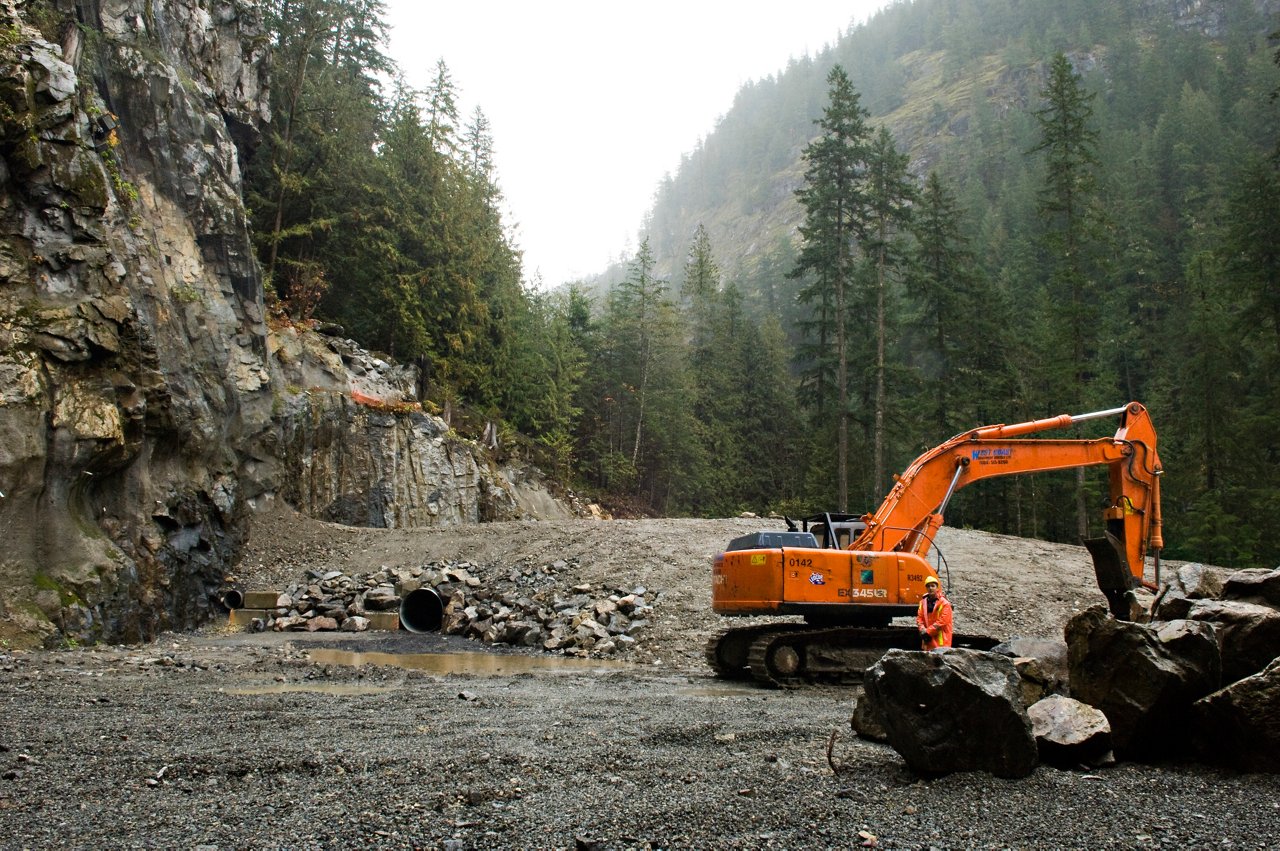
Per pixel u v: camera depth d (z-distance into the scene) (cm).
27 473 1555
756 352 6875
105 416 1717
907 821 484
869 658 1311
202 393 2331
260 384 2672
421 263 4247
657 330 5978
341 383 3206
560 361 5209
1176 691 639
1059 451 1427
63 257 1738
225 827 457
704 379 6612
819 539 1469
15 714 799
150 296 2186
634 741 720
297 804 502
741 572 1357
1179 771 614
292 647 1686
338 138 3888
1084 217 3734
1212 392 3825
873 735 718
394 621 2095
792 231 19438
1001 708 593
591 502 5159
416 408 3388
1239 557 3438
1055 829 471
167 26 2606
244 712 839
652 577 2097
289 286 3625
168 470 2117
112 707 859
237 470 2514
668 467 5834
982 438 1430
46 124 1758
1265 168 3672
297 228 3575
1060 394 3756
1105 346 5909
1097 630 674
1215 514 3466
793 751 685
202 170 2559
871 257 4534
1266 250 3547
